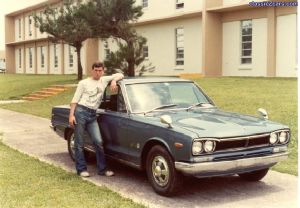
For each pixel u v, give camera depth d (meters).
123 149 7.28
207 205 6.13
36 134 12.67
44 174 7.59
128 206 5.87
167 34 29.98
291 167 8.10
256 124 6.61
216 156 6.10
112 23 23.39
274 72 22.56
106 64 20.81
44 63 47.50
